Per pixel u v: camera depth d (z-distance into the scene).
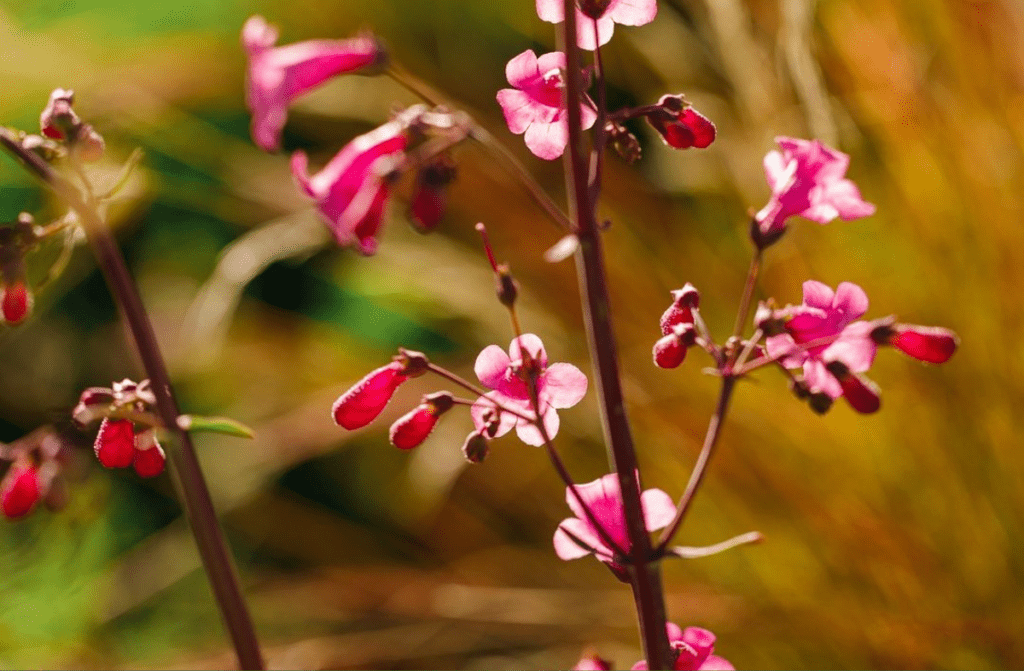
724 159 0.75
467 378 0.82
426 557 0.85
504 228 0.80
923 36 0.66
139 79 0.88
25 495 0.53
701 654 0.51
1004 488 0.63
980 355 0.63
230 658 0.80
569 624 0.74
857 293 0.50
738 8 0.70
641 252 0.76
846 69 0.70
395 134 0.48
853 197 0.50
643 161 0.86
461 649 0.77
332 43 0.48
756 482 0.66
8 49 0.83
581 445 0.77
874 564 0.64
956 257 0.64
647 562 0.49
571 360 0.75
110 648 0.84
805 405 0.66
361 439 0.83
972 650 0.63
